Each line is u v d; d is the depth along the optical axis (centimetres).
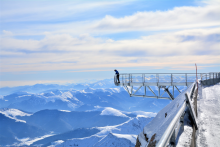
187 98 590
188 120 611
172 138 389
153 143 354
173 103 813
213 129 638
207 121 743
